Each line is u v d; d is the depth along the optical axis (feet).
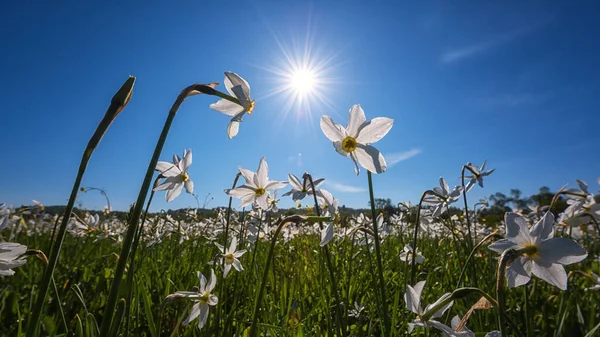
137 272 1.30
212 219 2.75
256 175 1.06
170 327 1.05
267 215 1.85
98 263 1.76
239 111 0.71
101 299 1.21
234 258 1.09
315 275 1.53
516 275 0.57
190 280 1.37
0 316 1.03
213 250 1.86
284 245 2.40
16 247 0.53
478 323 1.03
